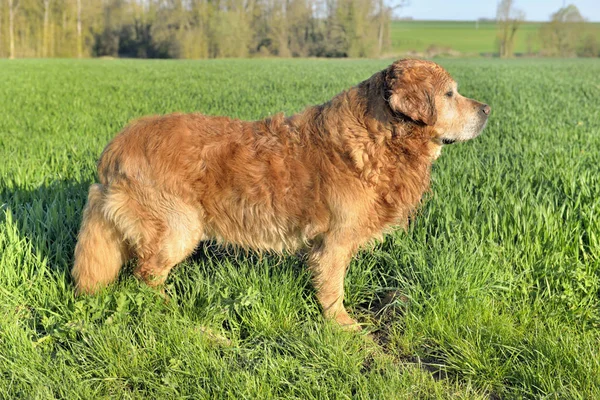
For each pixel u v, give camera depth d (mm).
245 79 22672
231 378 3213
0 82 19516
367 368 3572
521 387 3305
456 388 3314
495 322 3820
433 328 3807
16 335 3520
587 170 6090
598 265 4418
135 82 20562
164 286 4199
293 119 4012
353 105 3871
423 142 4008
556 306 4062
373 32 75125
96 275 4004
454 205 5203
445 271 4176
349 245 3979
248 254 4840
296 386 3244
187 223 3934
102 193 3955
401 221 4207
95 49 72500
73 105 13164
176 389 3238
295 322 3928
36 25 68438
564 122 10375
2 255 4281
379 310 4188
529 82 20625
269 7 73938
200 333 3648
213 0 73188
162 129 3922
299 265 4633
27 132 9555
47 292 4059
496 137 8773
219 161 3879
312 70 31266
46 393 3076
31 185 6027
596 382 3207
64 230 4801
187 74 26172
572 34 76312
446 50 77438
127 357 3393
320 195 3857
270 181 3867
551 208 5117
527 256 4594
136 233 3920
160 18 70625
